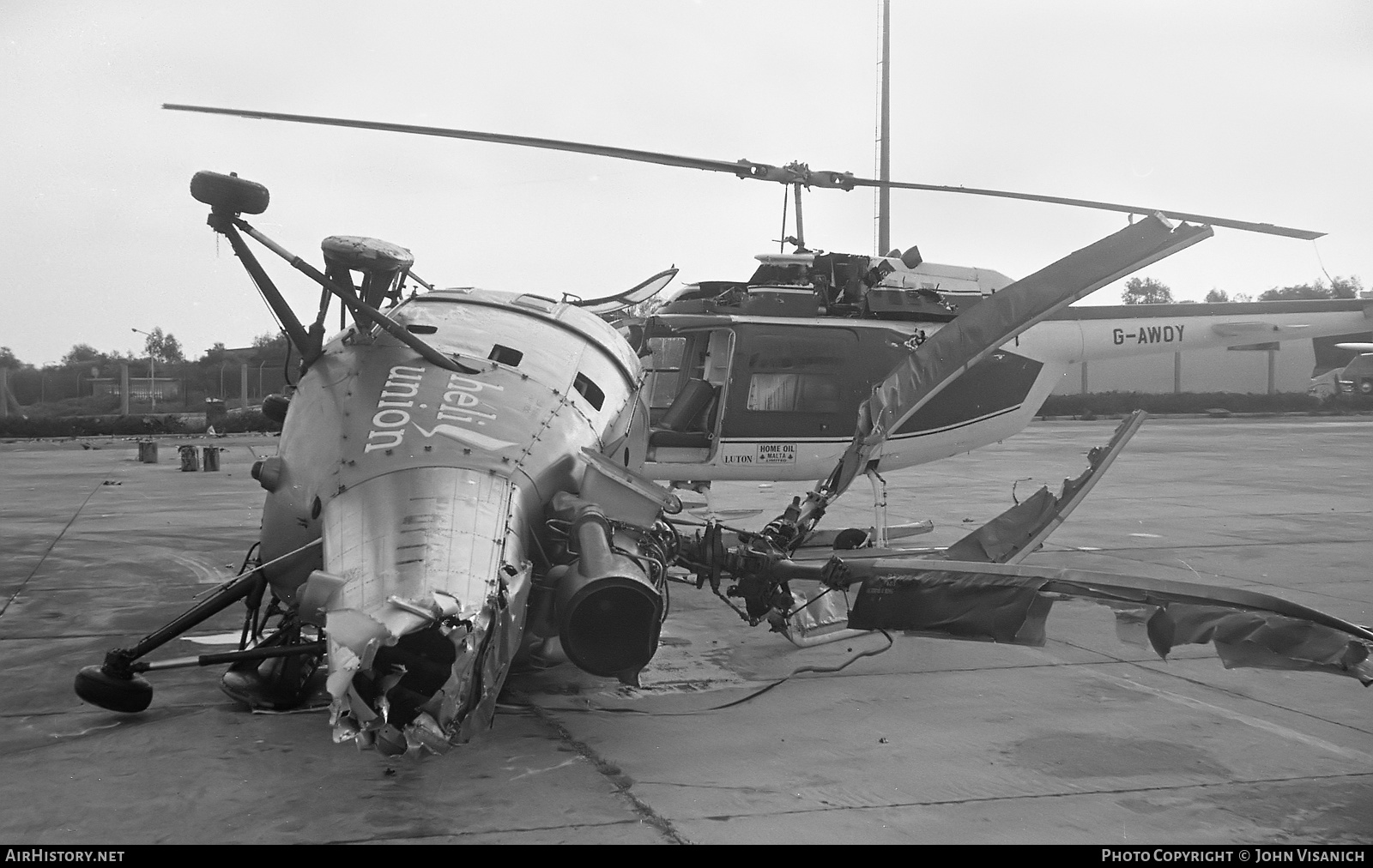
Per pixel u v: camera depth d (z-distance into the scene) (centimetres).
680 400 1087
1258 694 581
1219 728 518
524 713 542
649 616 471
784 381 1082
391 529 446
